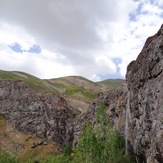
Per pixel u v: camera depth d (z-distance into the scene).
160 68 50.91
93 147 74.81
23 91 158.62
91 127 78.06
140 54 67.69
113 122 103.12
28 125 144.38
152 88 52.41
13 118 148.38
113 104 108.19
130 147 79.88
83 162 74.50
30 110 149.62
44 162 103.31
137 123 64.38
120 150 82.12
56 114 150.12
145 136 54.81
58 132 144.00
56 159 95.50
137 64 69.00
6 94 158.38
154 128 48.19
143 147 60.47
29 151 132.12
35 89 170.50
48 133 142.38
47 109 150.38
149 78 55.69
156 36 59.06
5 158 65.62
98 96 134.00
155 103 49.53
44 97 156.25
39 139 139.75
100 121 86.38
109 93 120.38
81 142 76.25
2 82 163.88
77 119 146.75
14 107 152.25
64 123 148.62
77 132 139.50
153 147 46.94
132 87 69.00
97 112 87.94
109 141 79.12
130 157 76.56
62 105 157.62
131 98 70.00
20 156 127.56
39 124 144.62
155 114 48.75
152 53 55.69
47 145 137.25
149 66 55.84
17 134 140.75
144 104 56.03
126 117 84.12
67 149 124.25
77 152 77.62
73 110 163.12
